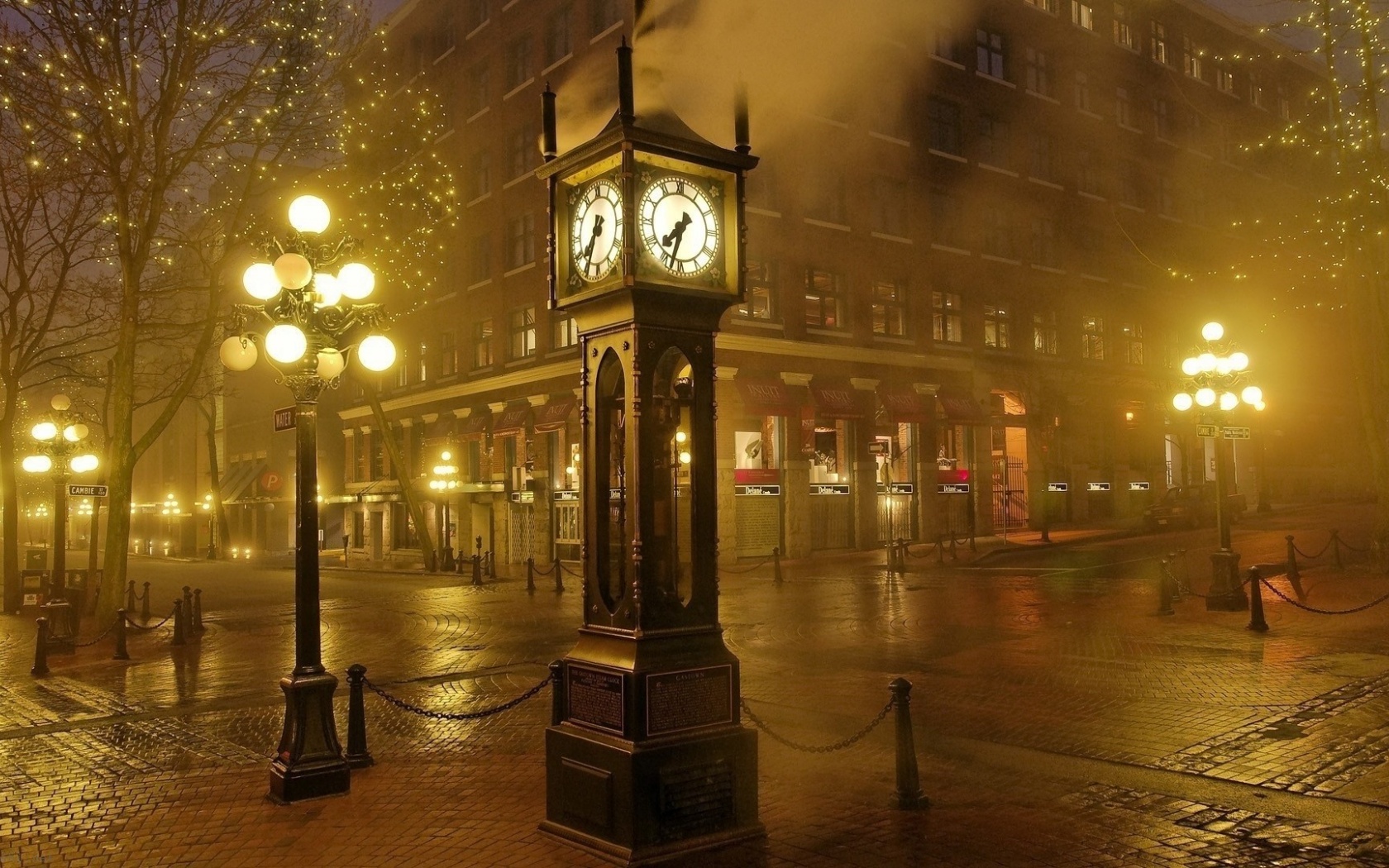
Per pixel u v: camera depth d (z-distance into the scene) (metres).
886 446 37.53
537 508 37.25
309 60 19.28
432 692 12.73
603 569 6.77
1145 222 46.41
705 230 6.79
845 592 23.50
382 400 47.47
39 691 13.74
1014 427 41.50
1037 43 43.34
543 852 6.38
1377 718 9.61
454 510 42.25
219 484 57.94
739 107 6.97
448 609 22.97
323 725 8.09
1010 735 9.52
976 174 40.41
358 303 8.74
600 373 6.91
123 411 20.03
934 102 39.72
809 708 11.02
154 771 9.07
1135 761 8.44
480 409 40.69
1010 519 42.47
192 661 16.16
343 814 7.49
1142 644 14.25
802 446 34.53
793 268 34.69
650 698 6.20
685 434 17.52
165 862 6.57
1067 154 43.84
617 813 6.17
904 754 7.31
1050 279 42.78
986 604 19.95
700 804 6.30
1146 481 45.97
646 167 6.52
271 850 6.74
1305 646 13.53
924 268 38.53
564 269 7.11
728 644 16.14
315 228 8.38
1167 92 48.12
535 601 24.28
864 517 36.62
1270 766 8.16
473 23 41.84
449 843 6.70
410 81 43.78
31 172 19.69
